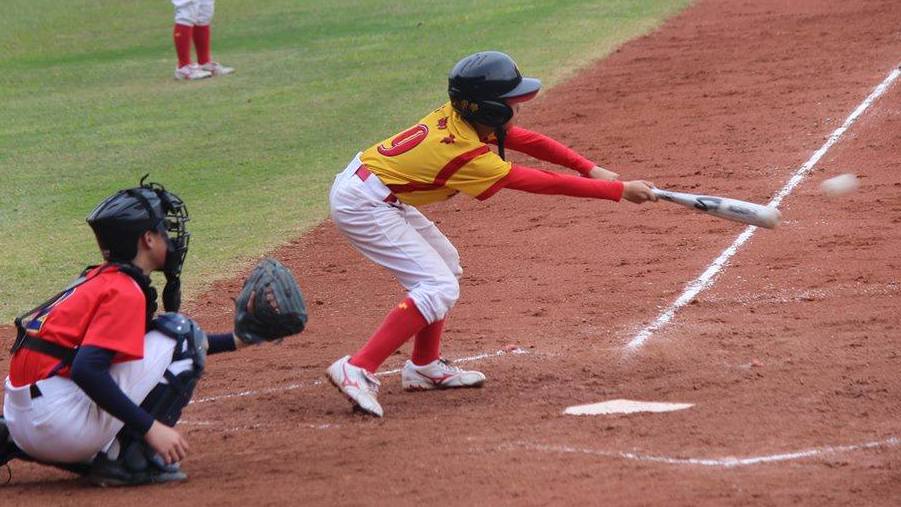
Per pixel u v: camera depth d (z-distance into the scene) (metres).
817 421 17.89
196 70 63.69
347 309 27.81
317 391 21.66
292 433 19.06
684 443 17.20
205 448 18.48
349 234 20.27
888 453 16.27
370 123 49.91
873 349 21.39
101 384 15.40
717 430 17.73
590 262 29.53
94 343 15.40
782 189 34.44
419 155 19.53
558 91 51.91
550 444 17.44
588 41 62.19
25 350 16.08
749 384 20.03
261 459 17.59
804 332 22.78
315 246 33.69
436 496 15.31
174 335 16.67
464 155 19.31
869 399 18.81
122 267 16.05
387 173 19.86
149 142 50.12
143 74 66.50
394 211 20.08
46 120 56.06
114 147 49.66
